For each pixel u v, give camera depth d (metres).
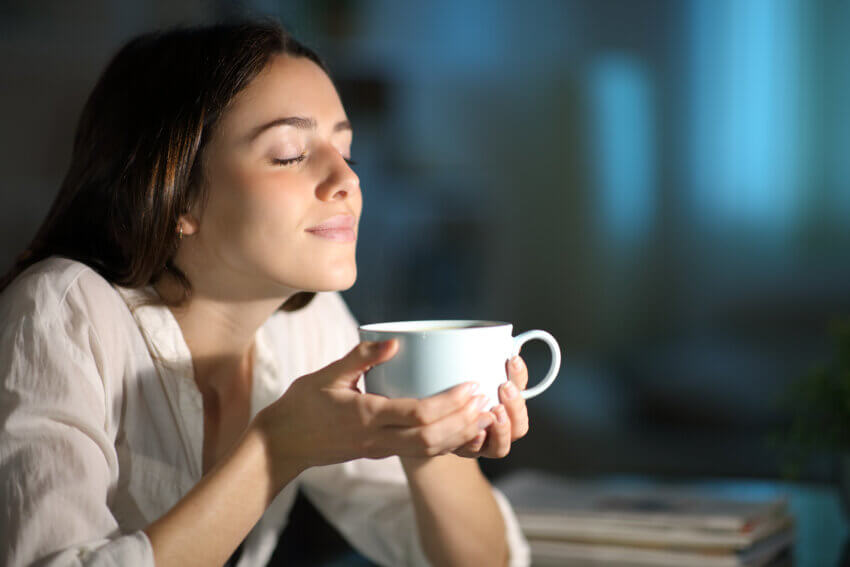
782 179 5.81
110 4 3.78
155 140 0.82
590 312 6.21
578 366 5.72
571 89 6.15
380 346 0.66
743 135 5.87
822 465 1.30
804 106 5.73
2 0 3.59
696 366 4.82
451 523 0.91
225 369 0.97
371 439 0.66
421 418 0.64
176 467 0.90
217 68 0.82
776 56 5.76
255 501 0.69
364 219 5.14
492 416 0.66
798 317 5.79
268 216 0.81
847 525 1.07
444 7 6.16
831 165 5.70
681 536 0.93
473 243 5.91
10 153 3.64
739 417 4.14
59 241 0.90
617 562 0.94
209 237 0.85
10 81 3.64
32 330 0.76
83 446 0.72
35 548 0.65
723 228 5.96
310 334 1.12
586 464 3.36
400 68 5.91
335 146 0.87
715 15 5.85
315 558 1.11
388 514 1.04
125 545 0.64
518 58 6.19
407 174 5.58
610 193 6.15
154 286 0.90
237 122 0.82
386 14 5.80
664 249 6.07
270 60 0.84
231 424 1.01
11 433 0.70
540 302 6.26
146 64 0.86
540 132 6.20
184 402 0.90
